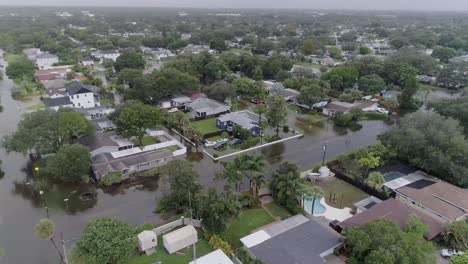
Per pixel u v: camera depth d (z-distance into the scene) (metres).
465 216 46.16
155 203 51.66
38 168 61.75
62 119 64.44
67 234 43.94
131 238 37.03
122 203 51.75
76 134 65.56
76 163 55.25
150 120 68.94
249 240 40.69
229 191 45.81
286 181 48.69
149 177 59.78
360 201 49.84
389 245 34.75
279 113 76.50
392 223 38.34
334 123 90.31
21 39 190.75
